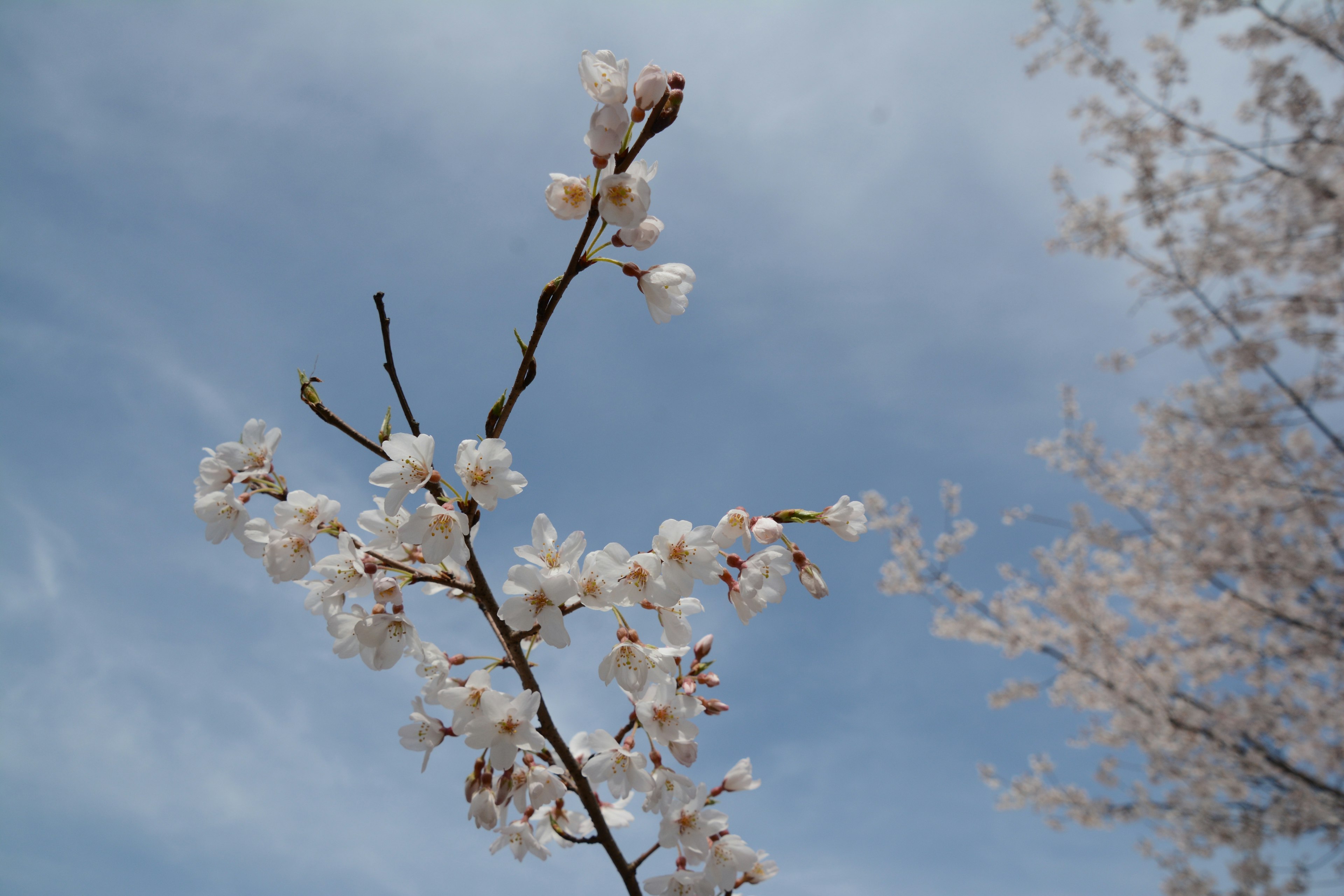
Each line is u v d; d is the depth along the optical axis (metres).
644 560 2.30
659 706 2.47
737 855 2.63
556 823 2.70
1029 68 10.95
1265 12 9.28
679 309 2.49
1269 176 9.81
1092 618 11.59
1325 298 9.70
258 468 2.41
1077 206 11.04
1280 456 10.26
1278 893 9.09
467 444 2.21
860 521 2.54
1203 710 10.53
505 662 2.38
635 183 2.14
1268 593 10.48
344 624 2.39
